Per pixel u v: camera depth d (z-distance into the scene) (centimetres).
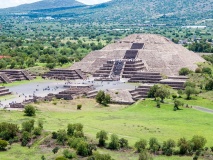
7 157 17138
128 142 19075
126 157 17188
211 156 17250
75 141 18112
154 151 17825
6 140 19350
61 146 18412
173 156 17412
